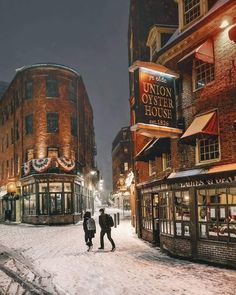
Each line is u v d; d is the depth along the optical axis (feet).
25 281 29.91
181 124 43.65
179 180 42.50
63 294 25.81
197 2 44.75
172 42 46.14
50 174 109.29
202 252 38.73
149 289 27.04
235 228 35.04
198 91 42.04
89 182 160.35
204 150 41.01
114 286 28.17
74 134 122.93
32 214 112.47
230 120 37.24
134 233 75.31
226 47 38.32
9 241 63.31
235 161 36.40
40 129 116.67
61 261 40.50
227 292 25.71
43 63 119.03
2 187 147.64
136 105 40.27
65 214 110.52
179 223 43.06
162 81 42.16
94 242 59.67
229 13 37.50
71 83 123.75
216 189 37.55
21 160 120.78
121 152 238.07
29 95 120.78
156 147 48.11
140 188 64.95
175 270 34.35
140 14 68.03
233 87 37.14
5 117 145.89
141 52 66.95
